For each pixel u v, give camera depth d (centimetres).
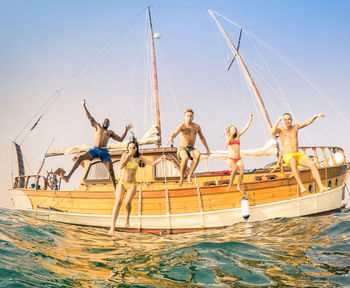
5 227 590
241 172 750
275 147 1076
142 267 401
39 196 934
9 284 292
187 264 409
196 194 821
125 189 604
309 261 407
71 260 428
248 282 335
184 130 633
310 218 768
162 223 818
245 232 694
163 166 936
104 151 711
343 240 504
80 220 875
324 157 880
